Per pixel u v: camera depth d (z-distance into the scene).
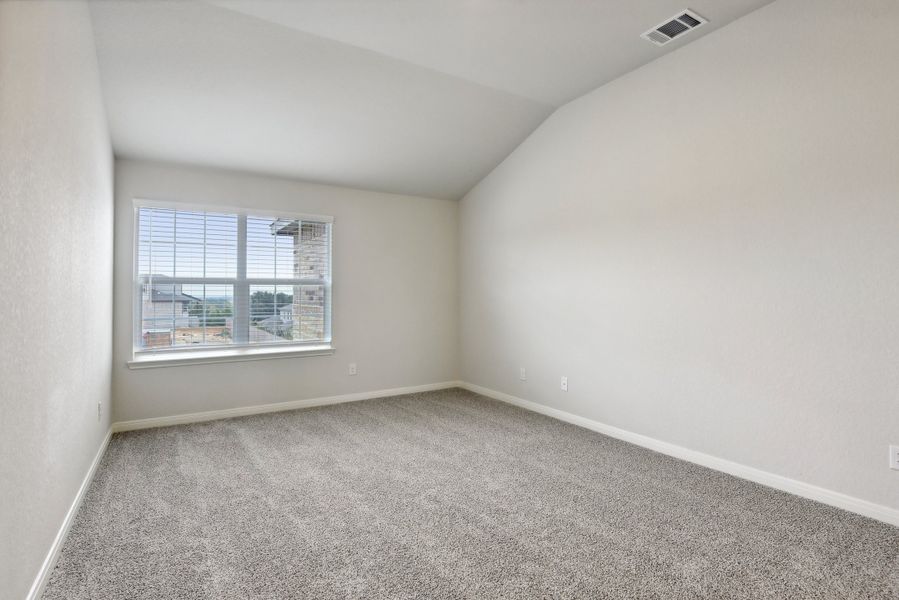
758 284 2.68
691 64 2.99
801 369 2.51
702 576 1.81
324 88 3.30
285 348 4.38
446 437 3.55
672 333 3.14
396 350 5.03
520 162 4.45
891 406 2.21
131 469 2.86
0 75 1.25
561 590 1.72
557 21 2.74
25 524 1.52
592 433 3.65
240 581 1.77
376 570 1.84
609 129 3.55
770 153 2.62
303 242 4.51
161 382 3.80
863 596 1.70
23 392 1.48
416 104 3.63
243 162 3.98
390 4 2.56
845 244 2.34
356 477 2.77
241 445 3.33
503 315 4.72
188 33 2.69
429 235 5.24
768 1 2.58
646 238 3.30
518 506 2.41
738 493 2.56
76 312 2.21
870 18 2.24
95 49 2.64
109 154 3.30
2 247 1.29
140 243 3.77
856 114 2.29
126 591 1.71
